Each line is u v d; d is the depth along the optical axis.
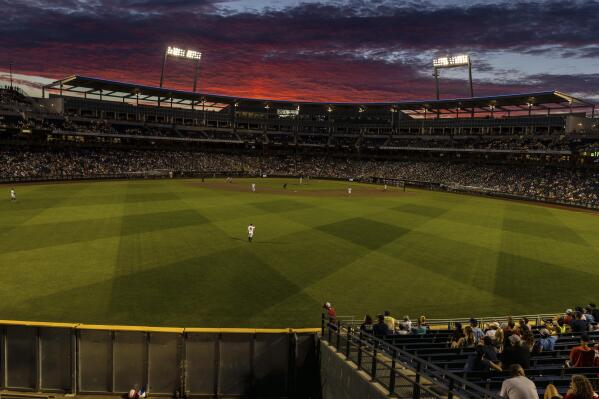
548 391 6.25
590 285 23.33
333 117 117.94
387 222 40.44
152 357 12.84
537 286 22.97
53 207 42.62
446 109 105.38
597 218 49.47
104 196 52.72
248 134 115.50
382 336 12.84
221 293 20.42
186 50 108.62
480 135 96.19
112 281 21.50
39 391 12.83
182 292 20.38
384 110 113.88
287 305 19.25
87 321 16.92
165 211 42.50
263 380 13.24
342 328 13.60
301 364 13.32
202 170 96.81
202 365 13.01
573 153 74.75
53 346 12.77
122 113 99.69
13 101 83.00
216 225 36.00
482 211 51.59
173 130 106.31
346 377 10.91
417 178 94.25
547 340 11.54
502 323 16.77
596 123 85.50
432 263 26.61
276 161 110.94
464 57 103.44
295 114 118.56
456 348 11.38
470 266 26.25
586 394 5.34
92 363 12.82
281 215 42.72
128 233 31.84
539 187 71.81
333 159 113.75
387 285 22.33
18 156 75.25
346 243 30.98
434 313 18.97
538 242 33.91
